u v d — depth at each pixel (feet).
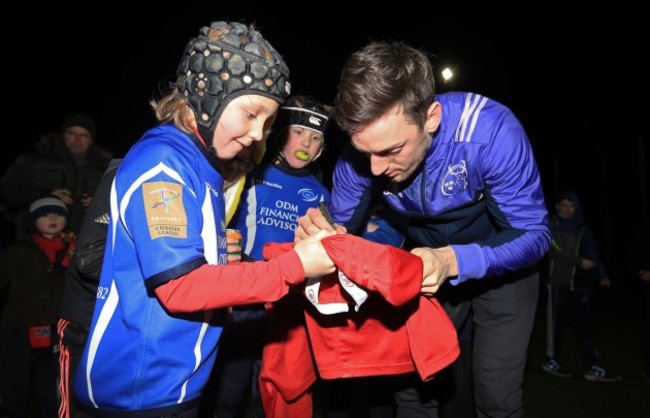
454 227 6.97
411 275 5.24
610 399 13.61
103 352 4.70
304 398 7.00
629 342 20.07
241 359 8.70
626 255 15.65
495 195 6.33
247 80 4.73
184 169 4.66
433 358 5.90
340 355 6.30
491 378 6.86
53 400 9.94
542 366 16.39
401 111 5.16
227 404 8.87
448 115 6.20
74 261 6.51
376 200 8.03
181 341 4.72
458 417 8.11
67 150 12.71
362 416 11.37
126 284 4.65
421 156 5.80
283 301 6.71
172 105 5.00
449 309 7.46
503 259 5.97
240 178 6.88
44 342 9.89
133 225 4.44
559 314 15.96
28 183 12.38
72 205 12.05
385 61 5.15
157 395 4.65
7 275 9.91
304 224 6.13
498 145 6.07
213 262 4.79
